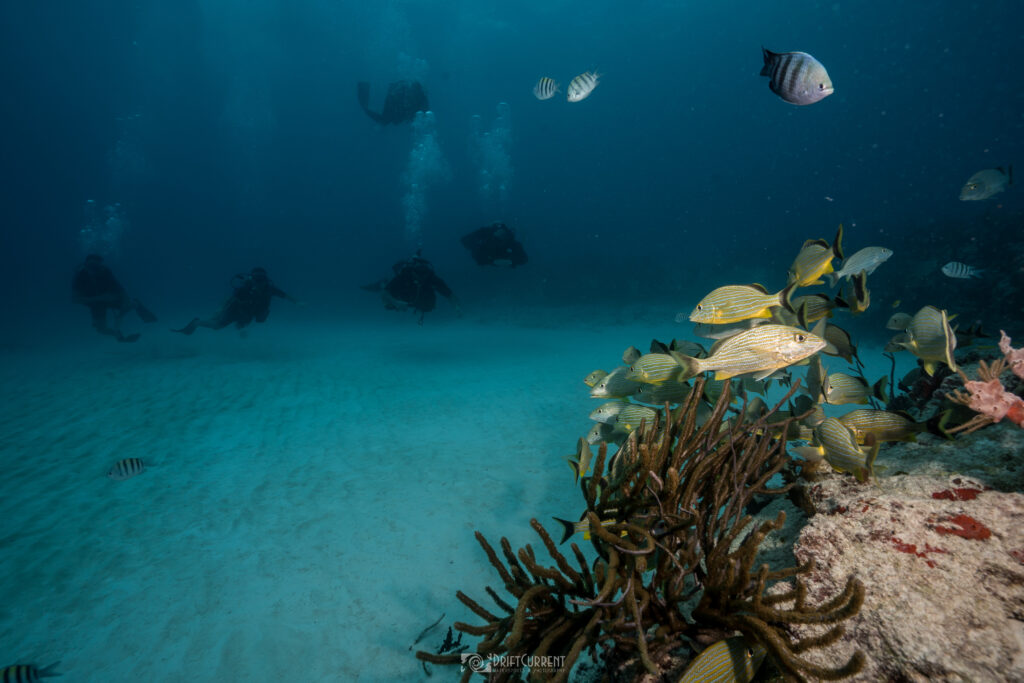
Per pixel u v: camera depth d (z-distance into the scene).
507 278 31.58
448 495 5.58
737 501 2.11
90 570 4.43
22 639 3.63
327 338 20.69
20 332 26.89
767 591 1.97
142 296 63.72
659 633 1.80
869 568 1.78
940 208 38.31
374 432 7.98
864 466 2.12
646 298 26.28
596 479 2.04
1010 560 1.67
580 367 12.84
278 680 3.19
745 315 2.56
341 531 4.91
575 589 1.97
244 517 5.29
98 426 8.47
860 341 14.22
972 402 2.16
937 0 64.31
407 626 3.61
